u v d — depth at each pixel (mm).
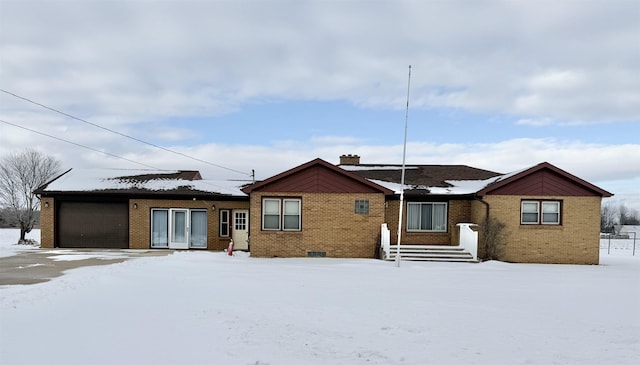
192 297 9430
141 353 5734
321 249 19625
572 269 16672
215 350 5891
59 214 23859
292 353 5797
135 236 23719
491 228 19500
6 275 13141
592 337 6574
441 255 18828
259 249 19484
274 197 19734
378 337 6523
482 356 5688
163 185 25000
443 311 8281
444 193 21172
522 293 10445
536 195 19641
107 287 10586
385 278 12812
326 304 8820
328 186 19719
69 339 6301
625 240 50875
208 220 23969
